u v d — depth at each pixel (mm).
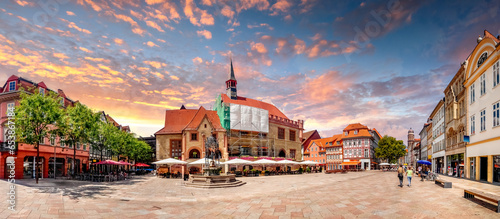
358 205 14820
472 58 32156
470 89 33219
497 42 25844
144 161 78438
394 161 86375
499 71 25328
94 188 24781
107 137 43781
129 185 29250
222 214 13531
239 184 29969
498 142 25391
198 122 53688
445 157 47312
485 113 28453
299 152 70688
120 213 13805
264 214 13250
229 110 57469
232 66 70250
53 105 27594
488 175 27562
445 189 21859
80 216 12898
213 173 32000
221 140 52281
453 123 40594
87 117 33750
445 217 11625
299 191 22531
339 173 60781
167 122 57875
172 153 53656
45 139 39062
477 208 13445
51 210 13898
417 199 16516
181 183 33000
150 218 12750
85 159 51844
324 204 15461
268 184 30562
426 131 80312
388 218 11703
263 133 62219
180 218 12758
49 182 29312
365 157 94125
